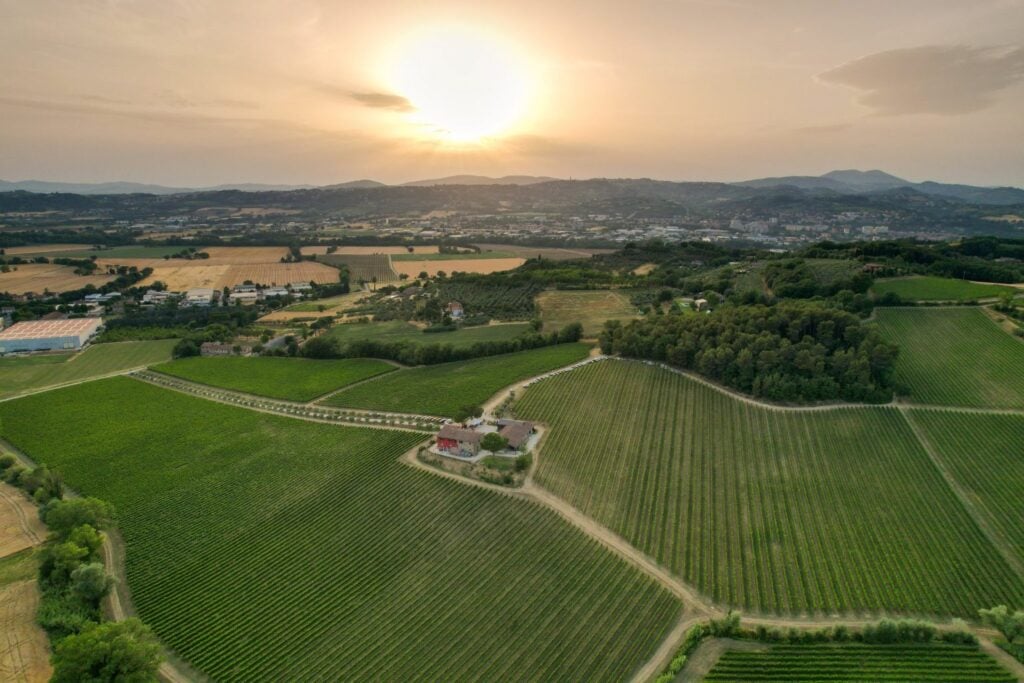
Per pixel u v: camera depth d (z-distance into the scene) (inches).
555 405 4650.6
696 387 4830.2
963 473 3690.9
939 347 5034.5
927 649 2465.6
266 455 4352.9
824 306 5349.4
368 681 2420.0
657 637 2581.2
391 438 4436.5
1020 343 4909.0
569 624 2662.4
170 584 3048.7
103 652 2217.0
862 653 2455.7
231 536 3427.7
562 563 3024.1
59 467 4279.0
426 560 3117.6
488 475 3769.7
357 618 2768.2
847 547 3142.2
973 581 2908.5
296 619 2780.5
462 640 2603.3
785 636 2554.1
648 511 3420.3
